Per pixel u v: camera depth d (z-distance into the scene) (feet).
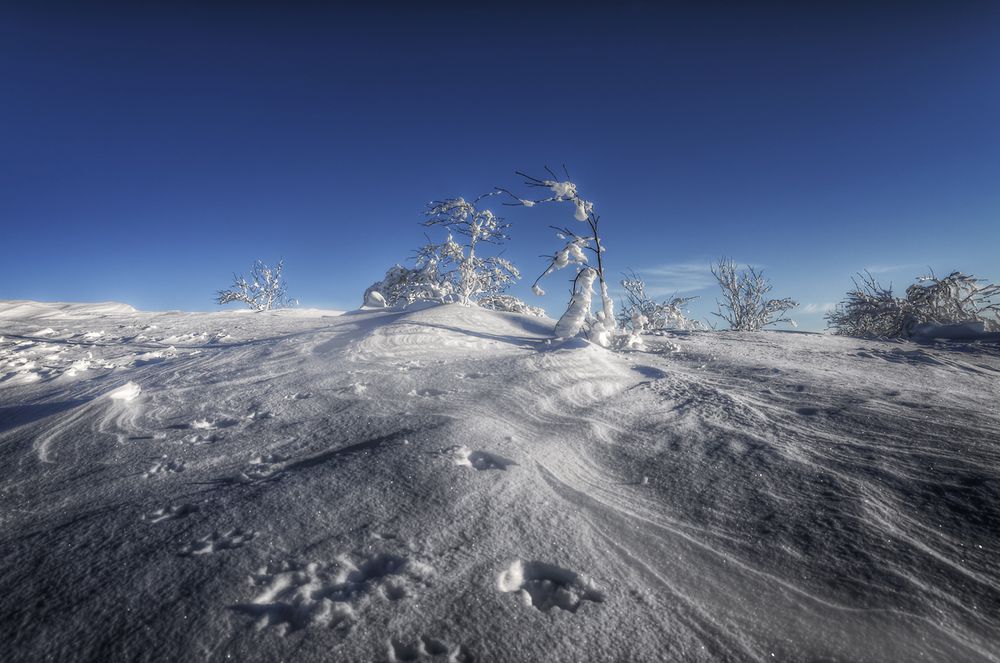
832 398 13.34
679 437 10.54
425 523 6.88
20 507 7.86
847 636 5.14
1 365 21.97
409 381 14.82
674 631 5.15
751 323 54.65
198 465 9.24
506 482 8.16
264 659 4.58
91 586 5.62
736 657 4.86
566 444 10.02
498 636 4.95
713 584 5.90
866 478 8.39
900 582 5.87
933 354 21.89
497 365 16.47
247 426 11.44
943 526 6.94
